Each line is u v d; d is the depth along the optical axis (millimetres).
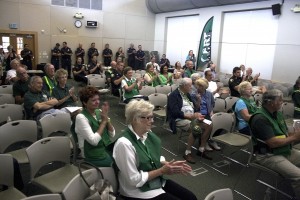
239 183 2930
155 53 12125
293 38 7062
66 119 2896
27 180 2600
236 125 3471
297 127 2766
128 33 12031
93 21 11133
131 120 1746
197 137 3566
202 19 9719
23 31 9930
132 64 11789
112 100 6609
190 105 3623
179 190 1827
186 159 3418
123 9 11711
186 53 10844
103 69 8672
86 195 1594
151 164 1760
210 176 3072
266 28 7770
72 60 10992
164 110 4469
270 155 2377
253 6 7906
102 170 1672
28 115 3318
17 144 3209
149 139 1846
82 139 2242
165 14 11688
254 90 4910
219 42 9164
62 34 10664
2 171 1796
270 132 2336
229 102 4414
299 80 5176
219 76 8586
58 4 10422
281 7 7234
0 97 3695
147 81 5863
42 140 2041
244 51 8477
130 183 1640
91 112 2324
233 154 3682
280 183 2934
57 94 3646
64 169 2174
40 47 10336
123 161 1637
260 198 2650
